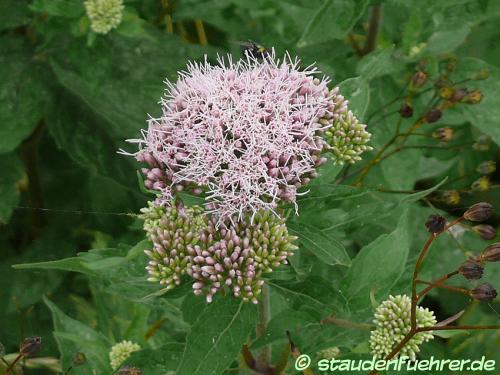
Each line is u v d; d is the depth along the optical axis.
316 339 0.20
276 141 0.17
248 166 0.17
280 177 0.17
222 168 0.17
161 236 0.18
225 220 0.18
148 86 0.24
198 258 0.17
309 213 0.18
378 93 0.28
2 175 0.29
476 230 0.19
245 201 0.17
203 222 0.18
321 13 0.23
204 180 0.17
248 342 0.20
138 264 0.19
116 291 0.19
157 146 0.17
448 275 0.18
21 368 0.23
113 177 0.28
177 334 0.26
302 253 0.26
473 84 0.27
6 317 0.29
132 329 0.23
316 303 0.17
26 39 0.29
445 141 0.25
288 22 0.29
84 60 0.26
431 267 0.22
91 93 0.26
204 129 0.17
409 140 0.28
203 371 0.16
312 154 0.18
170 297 0.18
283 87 0.18
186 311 0.18
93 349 0.22
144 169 0.18
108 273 0.18
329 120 0.18
